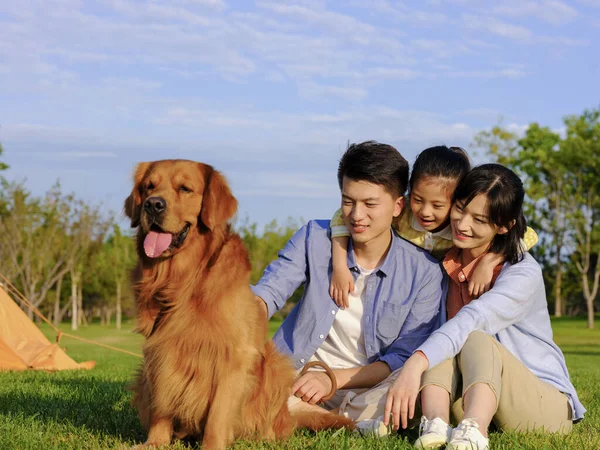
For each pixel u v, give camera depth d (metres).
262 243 43.00
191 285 3.63
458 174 4.06
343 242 4.39
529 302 3.92
